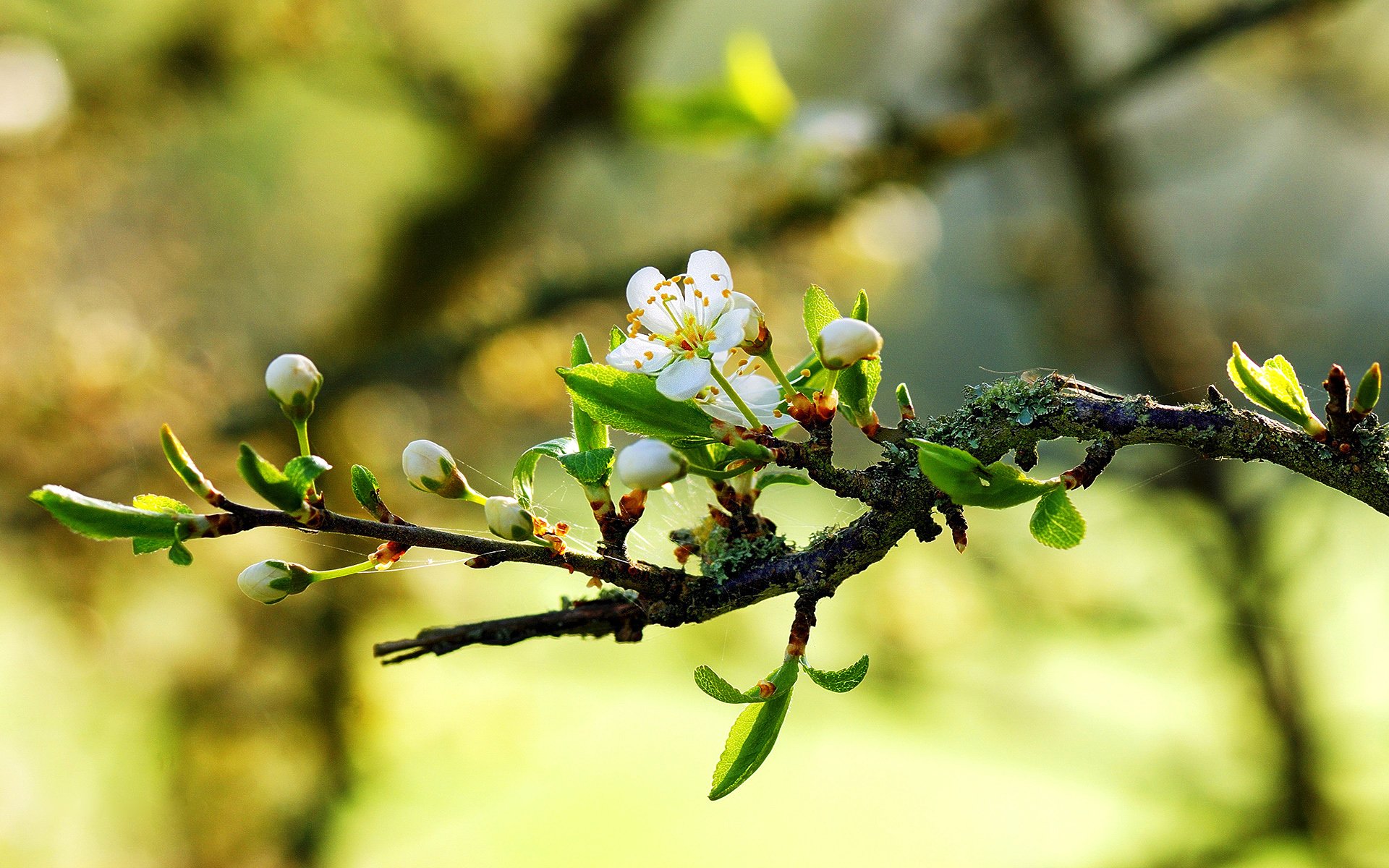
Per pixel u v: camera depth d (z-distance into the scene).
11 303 2.10
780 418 0.93
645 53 2.26
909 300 2.57
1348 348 2.32
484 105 2.17
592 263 2.41
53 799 2.29
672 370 0.92
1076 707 2.45
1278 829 2.16
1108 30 2.26
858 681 0.91
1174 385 2.15
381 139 2.39
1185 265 2.69
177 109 2.17
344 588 2.30
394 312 2.43
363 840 2.54
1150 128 2.36
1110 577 2.21
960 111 2.10
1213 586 2.15
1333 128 2.29
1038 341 2.42
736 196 2.07
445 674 2.39
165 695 2.33
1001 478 0.90
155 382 2.17
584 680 2.39
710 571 0.92
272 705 2.36
